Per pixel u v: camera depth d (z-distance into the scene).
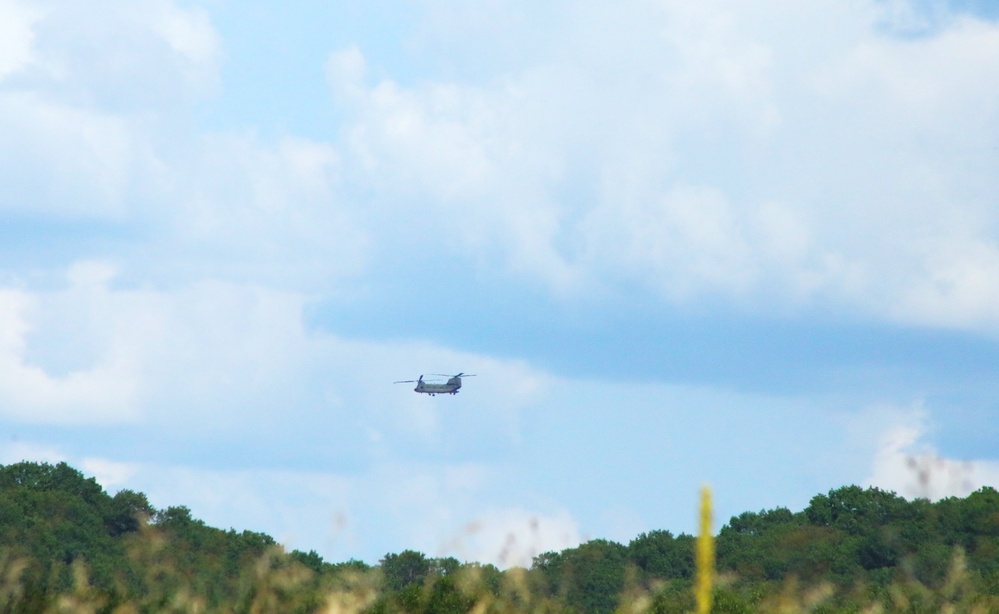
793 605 95.62
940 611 92.75
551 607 85.00
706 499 30.23
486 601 79.88
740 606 90.12
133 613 71.44
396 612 74.94
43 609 68.25
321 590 75.19
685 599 92.69
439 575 83.38
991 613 89.81
